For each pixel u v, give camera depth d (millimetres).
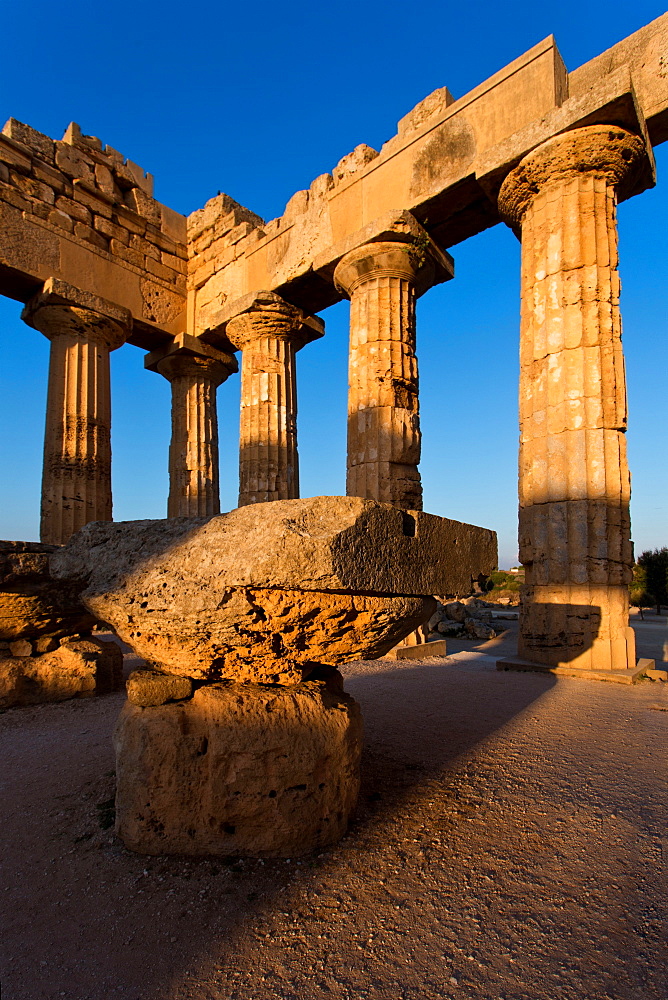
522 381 7996
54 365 10188
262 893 2336
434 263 9297
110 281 11148
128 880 2438
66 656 5656
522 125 7766
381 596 2553
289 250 10570
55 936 2104
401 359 8742
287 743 2623
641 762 3830
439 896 2326
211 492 12617
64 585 5121
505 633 13367
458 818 2988
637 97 7234
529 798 3234
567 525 7336
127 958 1989
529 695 5887
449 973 1915
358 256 8977
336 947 2035
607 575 7160
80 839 2793
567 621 7277
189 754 2674
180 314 12570
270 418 10914
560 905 2275
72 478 9891
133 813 2672
